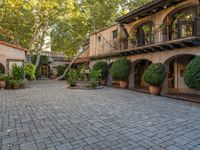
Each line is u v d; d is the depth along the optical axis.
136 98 10.52
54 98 10.38
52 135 4.67
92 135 4.69
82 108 7.82
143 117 6.41
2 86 15.01
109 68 18.77
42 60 30.97
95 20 24.52
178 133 4.86
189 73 9.09
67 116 6.52
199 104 8.81
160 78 11.37
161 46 11.34
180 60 13.55
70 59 34.34
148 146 4.06
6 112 7.04
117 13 24.91
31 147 3.98
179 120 6.05
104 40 19.88
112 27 18.42
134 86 16.62
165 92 11.90
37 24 21.83
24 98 10.32
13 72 15.85
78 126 5.40
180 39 9.78
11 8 18.95
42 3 20.22
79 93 12.62
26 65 20.53
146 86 16.89
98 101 9.51
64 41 24.97
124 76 15.21
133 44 14.98
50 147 3.98
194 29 9.72
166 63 11.95
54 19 21.81
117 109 7.65
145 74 12.28
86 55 28.22
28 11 20.59
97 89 15.17
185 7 11.41
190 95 11.45
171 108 7.88
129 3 24.94
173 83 14.45
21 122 5.76
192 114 6.85
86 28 24.69
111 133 4.84
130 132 4.92
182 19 11.62
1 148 3.93
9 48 17.09
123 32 16.70
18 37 22.22
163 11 12.52
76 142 4.25
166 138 4.51
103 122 5.81
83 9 23.72
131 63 15.43
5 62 16.84
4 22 20.77
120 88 16.03
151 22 14.37
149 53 13.30
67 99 10.08
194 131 5.01
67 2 20.75
